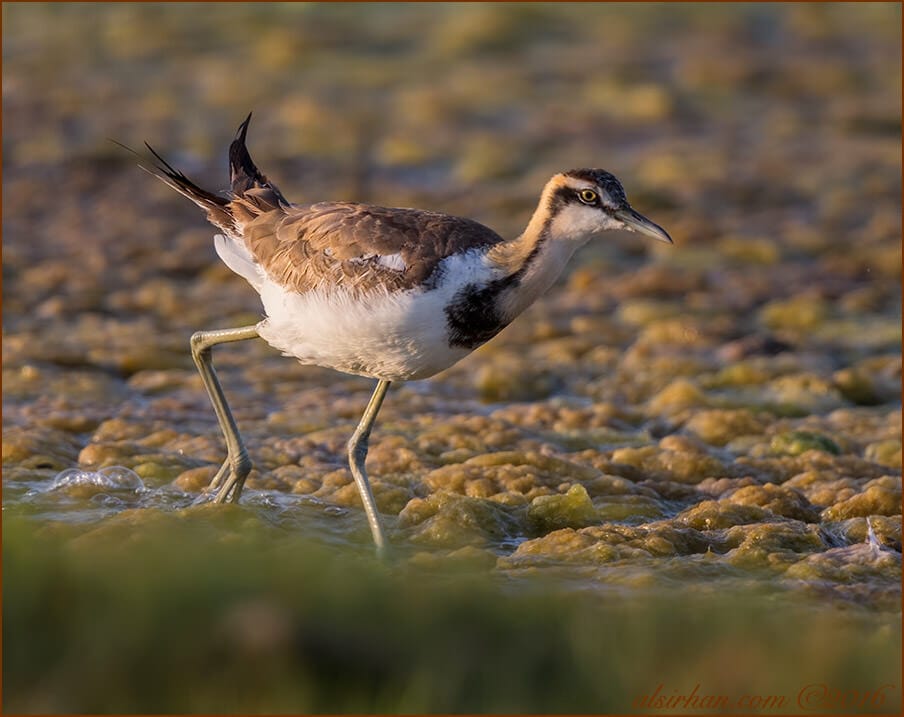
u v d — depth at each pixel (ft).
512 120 95.09
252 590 25.79
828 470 43.57
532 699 22.93
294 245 35.24
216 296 65.00
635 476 43.42
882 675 24.89
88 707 22.00
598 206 34.78
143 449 44.21
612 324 62.69
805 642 26.27
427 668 23.58
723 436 48.37
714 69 106.42
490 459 42.96
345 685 23.04
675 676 24.02
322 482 41.70
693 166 86.38
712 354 58.75
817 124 96.37
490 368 54.95
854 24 120.47
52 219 75.20
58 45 107.24
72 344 57.26
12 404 49.62
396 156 86.74
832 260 71.20
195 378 53.93
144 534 33.81
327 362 35.99
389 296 33.81
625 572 33.76
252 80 101.14
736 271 70.18
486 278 34.37
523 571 33.96
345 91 99.96
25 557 26.84
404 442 45.50
